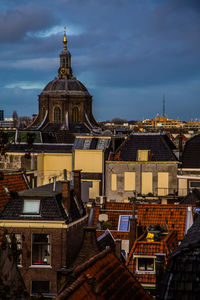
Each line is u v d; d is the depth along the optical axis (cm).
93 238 2664
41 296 2077
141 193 6806
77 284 1664
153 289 2766
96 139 7250
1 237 2038
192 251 1509
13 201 2675
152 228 3133
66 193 2716
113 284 1948
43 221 2600
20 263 2600
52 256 2595
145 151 6900
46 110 14525
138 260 2850
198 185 6456
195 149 6819
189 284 1426
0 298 1894
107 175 6962
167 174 6762
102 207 4212
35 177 5003
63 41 15412
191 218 3600
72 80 14788
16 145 7500
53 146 8088
